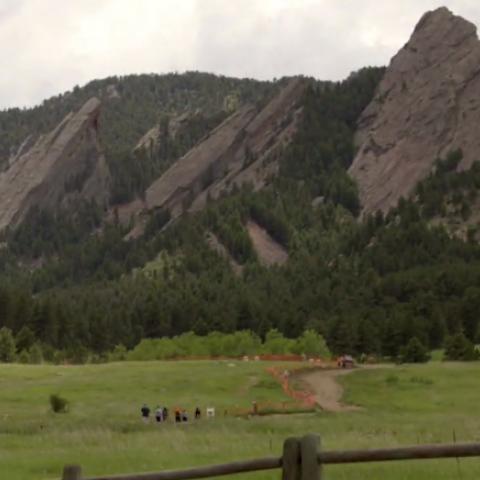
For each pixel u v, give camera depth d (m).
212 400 157.38
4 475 56.78
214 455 62.41
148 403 151.75
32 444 78.88
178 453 64.00
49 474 56.78
